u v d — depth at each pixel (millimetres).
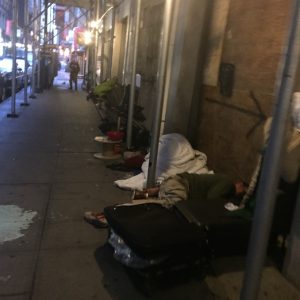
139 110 6273
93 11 16438
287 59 1581
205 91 4531
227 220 2744
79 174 4680
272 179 1675
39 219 3346
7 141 6082
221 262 2803
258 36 3400
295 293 2510
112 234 2789
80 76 25516
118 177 4652
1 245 2863
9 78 11805
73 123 8188
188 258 2473
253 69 3475
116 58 10758
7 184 4148
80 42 18094
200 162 4242
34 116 8703
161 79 3566
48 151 5664
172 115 4883
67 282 2480
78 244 2963
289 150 2393
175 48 4852
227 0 4004
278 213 2750
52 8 21797
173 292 2451
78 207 3666
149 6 6844
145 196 3596
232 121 3863
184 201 3020
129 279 2555
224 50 4062
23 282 2447
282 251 2887
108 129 7023
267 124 2834
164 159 4168
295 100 2164
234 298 2443
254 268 1777
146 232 2443
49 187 4160
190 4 4551
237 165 3732
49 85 16484
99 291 2416
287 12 2971
